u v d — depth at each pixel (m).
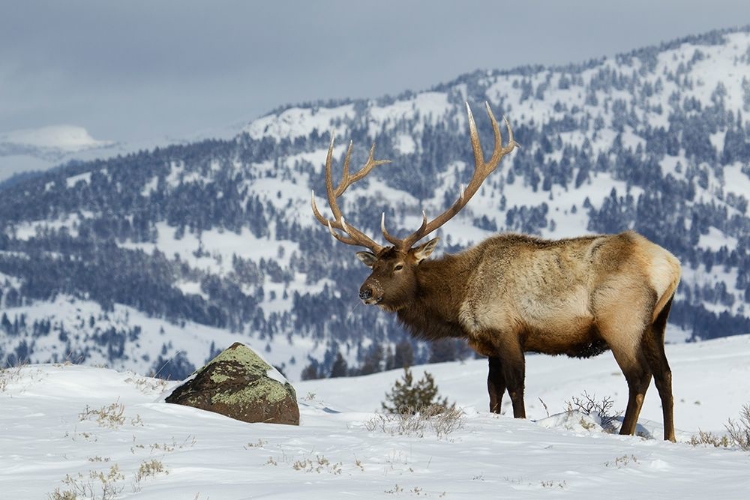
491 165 47.47
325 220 47.44
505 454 28.67
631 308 38.88
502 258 41.88
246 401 36.16
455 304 42.91
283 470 25.31
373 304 44.56
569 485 24.12
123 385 41.41
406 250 44.59
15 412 34.47
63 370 42.72
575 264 40.12
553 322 40.44
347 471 25.39
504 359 41.34
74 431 30.91
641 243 39.59
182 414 35.38
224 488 22.88
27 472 25.31
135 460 26.58
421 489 23.11
